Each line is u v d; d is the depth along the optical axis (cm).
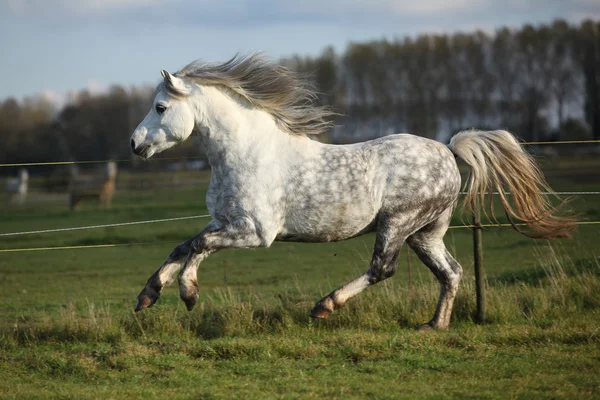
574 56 11700
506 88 12044
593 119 11450
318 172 1028
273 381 832
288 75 1067
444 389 791
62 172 8444
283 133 1049
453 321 1145
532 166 1127
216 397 770
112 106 11669
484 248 2275
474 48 12331
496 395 761
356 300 1185
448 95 12281
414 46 12588
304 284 1684
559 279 1284
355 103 12162
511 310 1157
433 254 1126
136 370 891
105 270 2142
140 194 5259
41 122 11475
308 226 1036
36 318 1309
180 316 1156
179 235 2945
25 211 4603
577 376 827
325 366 894
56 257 2511
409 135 1096
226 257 2356
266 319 1130
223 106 1034
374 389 789
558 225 1127
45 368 913
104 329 1085
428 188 1055
